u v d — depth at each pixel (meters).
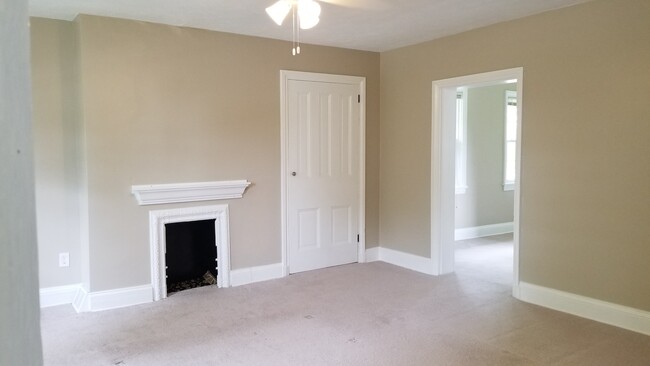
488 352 2.97
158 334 3.28
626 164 3.31
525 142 3.90
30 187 0.40
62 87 3.89
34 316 0.41
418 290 4.26
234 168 4.39
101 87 3.72
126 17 3.76
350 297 4.07
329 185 5.02
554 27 3.68
